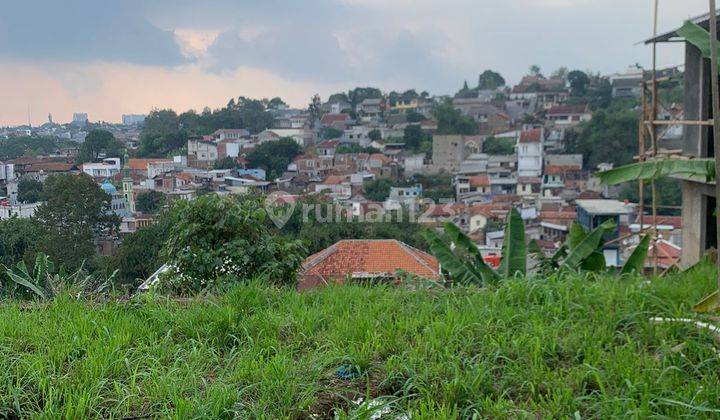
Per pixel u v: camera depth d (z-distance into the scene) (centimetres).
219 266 608
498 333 396
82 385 317
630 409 282
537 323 409
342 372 349
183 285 602
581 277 531
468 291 512
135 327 415
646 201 2942
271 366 336
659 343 388
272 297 510
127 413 302
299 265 654
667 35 869
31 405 306
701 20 759
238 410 296
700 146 861
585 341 381
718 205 412
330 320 445
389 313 456
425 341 382
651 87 1032
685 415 282
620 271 636
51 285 523
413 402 306
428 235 643
